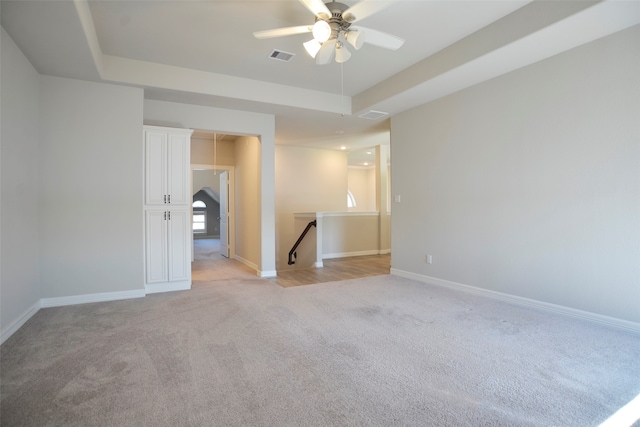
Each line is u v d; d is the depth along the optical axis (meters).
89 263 3.82
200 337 2.75
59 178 3.68
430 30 3.30
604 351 2.46
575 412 1.74
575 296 3.18
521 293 3.62
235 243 7.50
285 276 5.34
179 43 3.50
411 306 3.61
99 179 3.86
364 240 8.05
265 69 4.18
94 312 3.43
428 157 4.71
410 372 2.17
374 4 2.31
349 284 4.68
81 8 2.60
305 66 4.10
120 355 2.42
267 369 2.21
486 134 3.93
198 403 1.82
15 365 2.27
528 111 3.51
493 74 3.74
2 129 2.73
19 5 2.39
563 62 3.22
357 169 12.26
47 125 3.63
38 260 3.56
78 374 2.14
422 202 4.83
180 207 4.38
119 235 3.96
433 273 4.68
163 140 4.28
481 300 3.83
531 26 2.87
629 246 2.84
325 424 1.65
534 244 3.49
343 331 2.88
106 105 3.88
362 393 1.92
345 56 2.96
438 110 4.54
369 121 5.66
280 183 7.94
